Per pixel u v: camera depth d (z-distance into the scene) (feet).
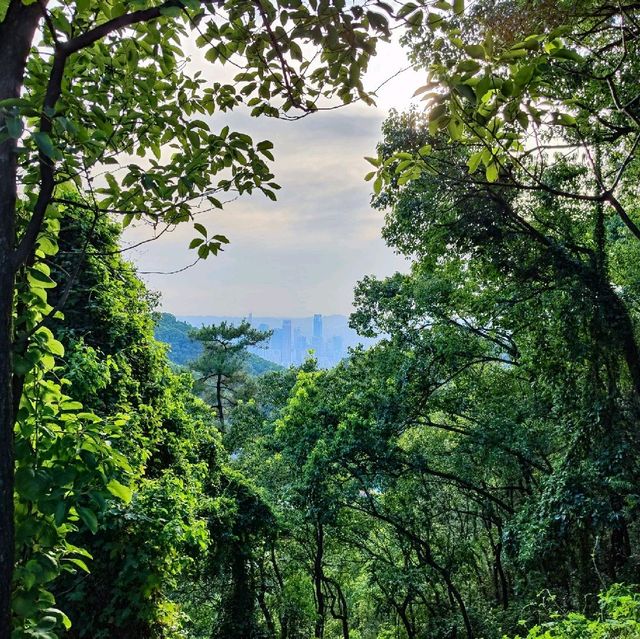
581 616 22.77
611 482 32.83
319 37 8.46
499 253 38.96
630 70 27.14
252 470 70.03
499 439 50.67
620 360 36.55
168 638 28.91
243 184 10.61
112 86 9.87
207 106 11.09
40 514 7.84
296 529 59.06
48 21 6.37
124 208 9.97
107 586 25.70
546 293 39.06
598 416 34.73
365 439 48.78
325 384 56.49
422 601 71.00
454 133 8.54
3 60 6.04
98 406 32.24
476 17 25.91
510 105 8.14
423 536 67.77
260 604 55.77
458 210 38.73
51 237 8.33
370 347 54.95
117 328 36.35
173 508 27.68
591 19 25.96
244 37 9.60
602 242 36.65
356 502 58.59
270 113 10.64
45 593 7.68
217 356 107.96
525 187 11.04
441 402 53.78
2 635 5.65
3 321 5.90
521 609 47.78
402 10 8.08
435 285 47.75
